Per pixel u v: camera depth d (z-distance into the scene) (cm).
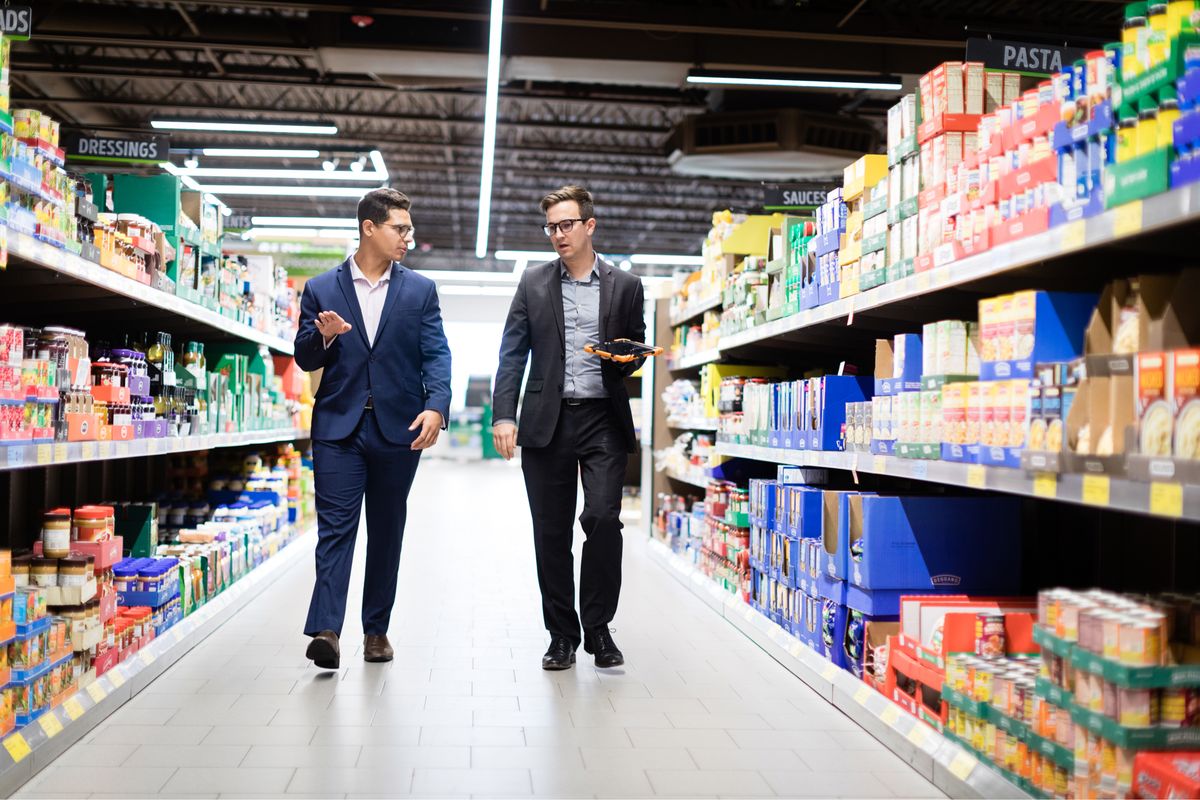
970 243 259
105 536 318
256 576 545
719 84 959
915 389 306
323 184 1975
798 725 308
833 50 1014
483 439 2375
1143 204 188
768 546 432
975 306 344
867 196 345
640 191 2098
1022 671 239
